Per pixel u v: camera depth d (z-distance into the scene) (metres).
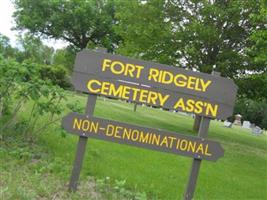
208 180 11.22
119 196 7.75
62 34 61.31
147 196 8.54
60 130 10.10
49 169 8.59
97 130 7.57
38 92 10.01
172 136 7.55
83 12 58.81
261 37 18.56
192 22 23.47
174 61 24.17
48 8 60.41
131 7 25.05
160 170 11.02
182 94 7.61
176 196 8.80
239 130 42.75
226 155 17.12
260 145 25.47
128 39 25.55
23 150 9.33
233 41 24.06
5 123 10.82
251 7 22.77
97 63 7.61
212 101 7.59
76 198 7.27
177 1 24.09
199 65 24.31
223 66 23.36
